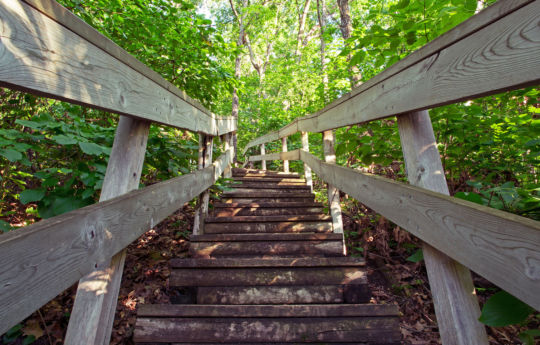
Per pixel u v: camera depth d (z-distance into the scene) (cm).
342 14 539
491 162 226
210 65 345
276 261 201
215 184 354
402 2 168
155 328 156
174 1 304
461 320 95
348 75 475
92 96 89
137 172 138
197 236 249
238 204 341
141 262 262
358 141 234
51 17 74
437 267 102
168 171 274
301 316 161
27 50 66
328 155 283
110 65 101
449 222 91
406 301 228
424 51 103
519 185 221
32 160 236
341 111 210
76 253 83
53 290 73
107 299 112
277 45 1438
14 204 272
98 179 175
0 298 57
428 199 103
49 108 278
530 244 62
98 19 288
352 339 156
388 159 232
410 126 124
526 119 183
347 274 198
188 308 161
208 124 290
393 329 158
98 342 107
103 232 98
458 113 187
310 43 1077
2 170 201
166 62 331
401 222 123
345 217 363
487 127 201
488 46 75
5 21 60
